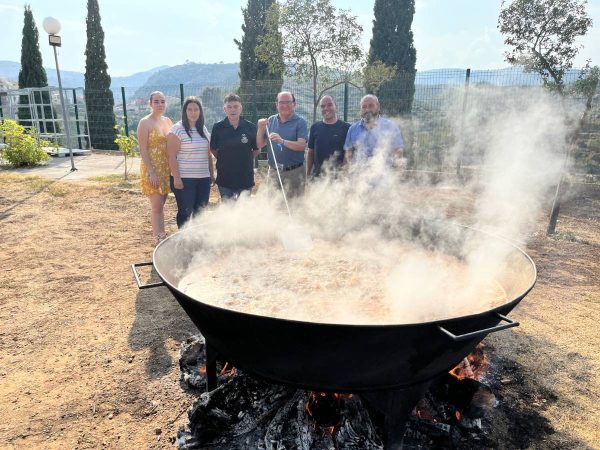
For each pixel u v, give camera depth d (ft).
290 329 4.62
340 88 31.63
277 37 31.83
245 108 34.53
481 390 7.01
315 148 14.47
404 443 6.66
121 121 48.65
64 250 16.06
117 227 18.99
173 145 13.91
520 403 7.67
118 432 7.08
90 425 7.23
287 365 5.21
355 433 6.25
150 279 13.44
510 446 6.72
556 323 10.47
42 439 6.93
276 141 13.66
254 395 6.93
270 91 33.99
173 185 14.58
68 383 8.32
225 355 6.08
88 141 50.16
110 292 12.47
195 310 5.38
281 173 14.67
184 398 7.87
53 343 9.75
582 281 13.04
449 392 7.11
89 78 62.08
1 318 10.89
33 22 61.57
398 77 28.81
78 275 13.70
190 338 9.06
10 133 35.73
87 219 20.25
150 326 10.52
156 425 7.22
